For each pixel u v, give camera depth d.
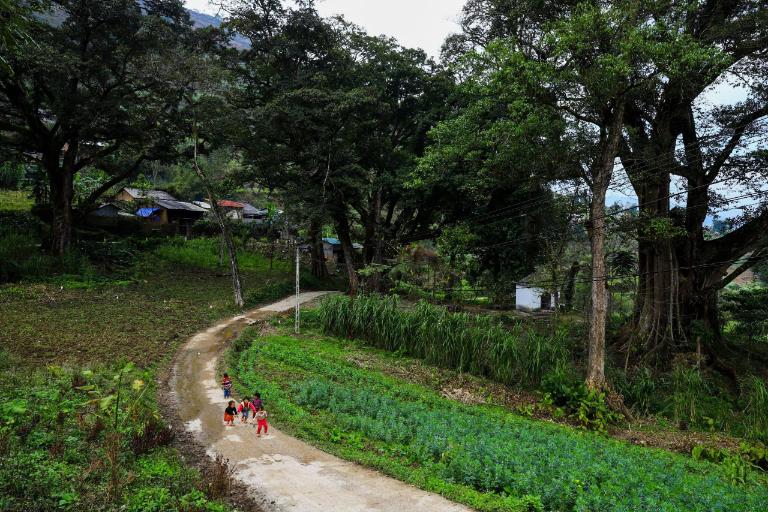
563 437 15.78
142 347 21.70
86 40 32.53
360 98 32.81
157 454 11.65
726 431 19.77
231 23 35.75
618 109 19.19
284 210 36.09
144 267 39.03
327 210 35.31
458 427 15.03
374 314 27.08
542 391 21.12
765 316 33.53
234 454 12.62
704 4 22.89
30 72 29.72
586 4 18.17
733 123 24.38
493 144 25.11
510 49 19.12
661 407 21.48
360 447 13.51
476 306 40.84
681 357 24.48
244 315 31.94
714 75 20.95
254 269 47.22
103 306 28.58
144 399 15.24
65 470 9.70
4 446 10.00
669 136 25.16
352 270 39.97
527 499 10.23
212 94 34.66
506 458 12.02
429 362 24.23
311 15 35.25
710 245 27.09
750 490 13.16
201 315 29.83
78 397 14.42
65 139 34.97
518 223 37.34
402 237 43.34
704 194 25.98
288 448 13.17
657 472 12.98
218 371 19.81
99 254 37.97
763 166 24.31
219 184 37.19
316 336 28.22
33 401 13.40
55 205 36.00
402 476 11.55
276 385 18.58
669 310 25.66
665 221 22.72
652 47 16.73
